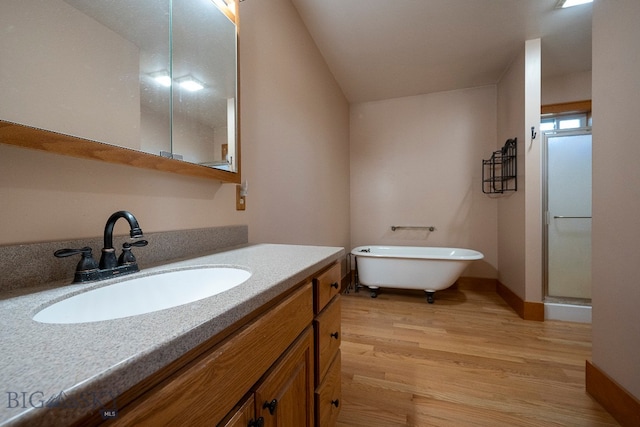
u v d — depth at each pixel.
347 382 1.42
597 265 1.26
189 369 0.39
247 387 0.51
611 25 1.16
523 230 2.33
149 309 0.71
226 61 1.22
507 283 2.74
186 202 1.06
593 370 1.27
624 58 1.10
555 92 2.81
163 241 0.91
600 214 1.24
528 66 2.28
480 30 2.17
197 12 1.08
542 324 2.15
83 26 0.70
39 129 0.59
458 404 1.25
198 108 1.08
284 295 0.70
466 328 2.08
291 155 1.93
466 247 3.23
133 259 0.74
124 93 0.81
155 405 0.33
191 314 0.42
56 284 0.62
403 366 1.56
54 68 0.63
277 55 1.73
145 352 0.31
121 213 0.71
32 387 0.25
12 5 0.57
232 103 1.24
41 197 0.64
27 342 0.33
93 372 0.27
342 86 3.15
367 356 1.67
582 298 2.33
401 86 3.16
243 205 1.40
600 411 1.19
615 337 1.15
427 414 1.19
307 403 0.79
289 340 0.68
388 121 3.52
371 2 1.87
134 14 0.84
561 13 1.96
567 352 1.70
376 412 1.20
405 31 2.18
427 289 2.68
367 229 3.60
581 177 2.34
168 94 0.96
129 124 0.82
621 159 1.11
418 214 3.41
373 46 2.39
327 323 0.95
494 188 2.92
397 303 2.67
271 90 1.67
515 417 1.16
